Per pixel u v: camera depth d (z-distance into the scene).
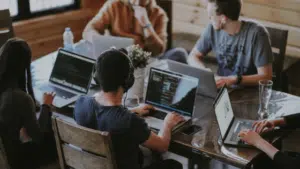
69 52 3.09
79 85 3.02
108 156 2.20
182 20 5.07
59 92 3.03
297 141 3.75
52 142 2.79
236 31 3.21
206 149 2.36
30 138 2.70
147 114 2.69
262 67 3.17
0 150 2.57
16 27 4.61
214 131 2.53
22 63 2.56
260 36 3.15
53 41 4.98
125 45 3.27
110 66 2.19
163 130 2.46
